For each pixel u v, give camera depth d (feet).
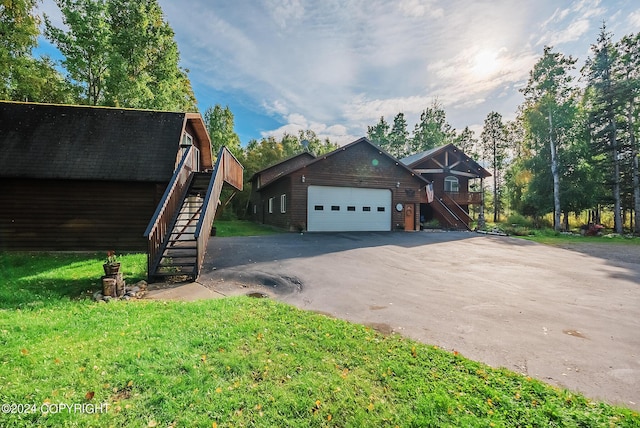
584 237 55.01
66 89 57.52
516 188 88.89
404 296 18.31
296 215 52.37
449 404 7.98
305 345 11.09
